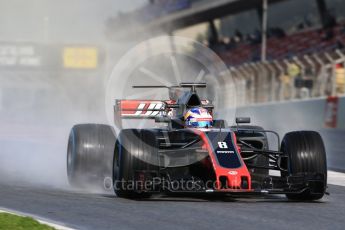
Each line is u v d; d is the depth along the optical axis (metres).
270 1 134.62
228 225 22.69
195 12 145.75
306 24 132.88
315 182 27.61
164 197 29.02
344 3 127.50
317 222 23.52
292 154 27.91
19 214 24.14
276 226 22.66
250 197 29.41
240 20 163.88
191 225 22.59
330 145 65.50
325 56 94.25
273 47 132.00
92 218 23.69
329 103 88.12
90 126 32.06
